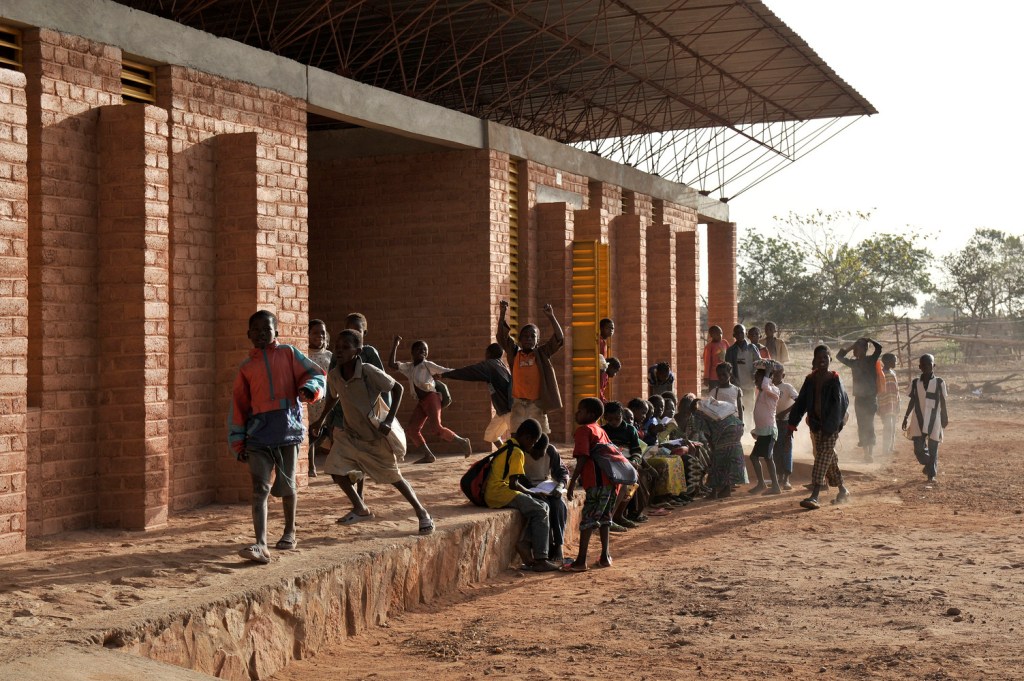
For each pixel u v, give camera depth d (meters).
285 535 8.43
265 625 7.05
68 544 8.62
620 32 19.58
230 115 11.32
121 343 9.44
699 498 15.16
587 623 8.26
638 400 14.33
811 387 13.91
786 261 61.28
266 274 11.09
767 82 23.23
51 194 9.13
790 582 9.41
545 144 18.62
